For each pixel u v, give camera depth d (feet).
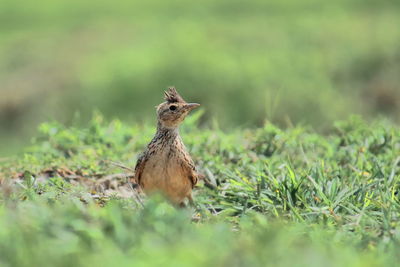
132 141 72.28
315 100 135.85
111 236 38.65
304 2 208.13
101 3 224.74
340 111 136.67
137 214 43.37
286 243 38.91
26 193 50.26
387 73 149.59
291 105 135.03
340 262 36.58
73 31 195.21
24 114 151.12
